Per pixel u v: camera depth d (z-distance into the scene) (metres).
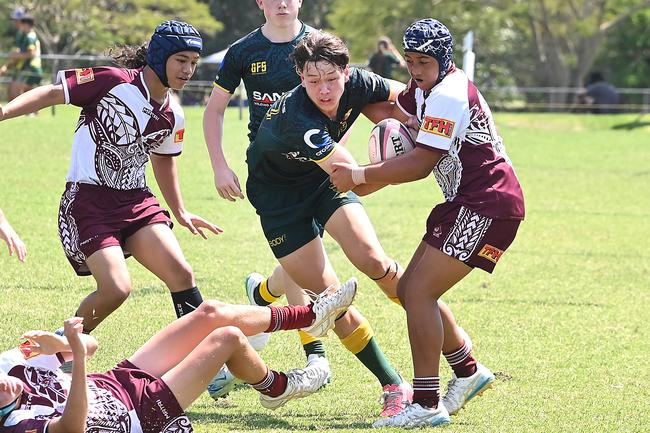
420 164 17.98
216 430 17.69
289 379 17.88
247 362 16.70
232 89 22.16
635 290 31.86
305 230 20.30
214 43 175.75
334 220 19.91
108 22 148.88
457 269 18.33
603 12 148.75
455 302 29.14
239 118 82.88
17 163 52.88
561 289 31.55
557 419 18.73
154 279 29.98
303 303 22.44
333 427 18.05
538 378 21.81
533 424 18.38
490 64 153.38
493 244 18.25
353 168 18.48
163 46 19.31
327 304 17.62
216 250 34.81
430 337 18.25
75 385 13.65
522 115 111.94
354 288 17.70
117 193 19.62
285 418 18.77
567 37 152.62
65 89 19.06
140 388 15.29
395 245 37.56
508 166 18.50
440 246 18.30
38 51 75.88
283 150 19.31
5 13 139.12
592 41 149.00
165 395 15.32
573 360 23.41
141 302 27.02
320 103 18.83
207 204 44.19
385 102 20.59
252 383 17.27
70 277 29.44
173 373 15.54
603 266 35.69
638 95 140.00
